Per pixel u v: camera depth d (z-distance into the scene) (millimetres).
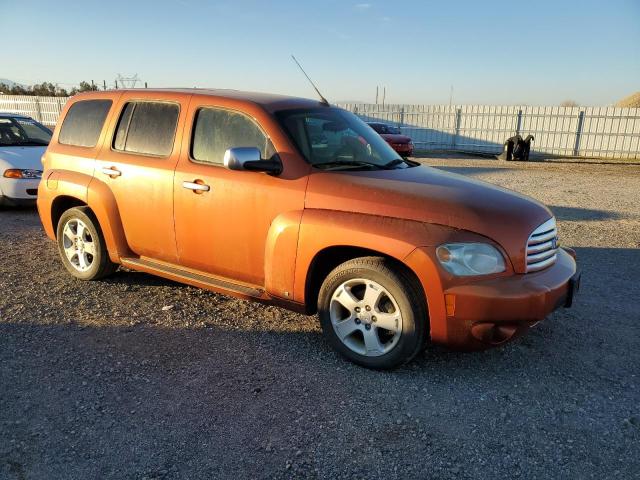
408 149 21703
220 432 3000
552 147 26453
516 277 3449
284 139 4020
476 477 2680
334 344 3873
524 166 20531
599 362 3945
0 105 35062
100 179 5020
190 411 3197
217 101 4414
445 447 2910
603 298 5289
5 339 4090
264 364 3799
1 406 3195
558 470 2744
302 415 3178
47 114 33375
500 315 3332
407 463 2773
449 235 3359
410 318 3498
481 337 3383
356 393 3438
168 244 4645
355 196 3678
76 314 4613
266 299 4109
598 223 9117
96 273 5305
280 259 3896
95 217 5180
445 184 3871
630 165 21953
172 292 5207
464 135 28172
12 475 2623
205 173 4293
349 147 4336
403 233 3418
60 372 3613
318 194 3783
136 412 3174
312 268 3838
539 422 3168
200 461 2758
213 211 4258
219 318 4602
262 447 2877
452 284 3330
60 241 5555
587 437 3025
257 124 4148
